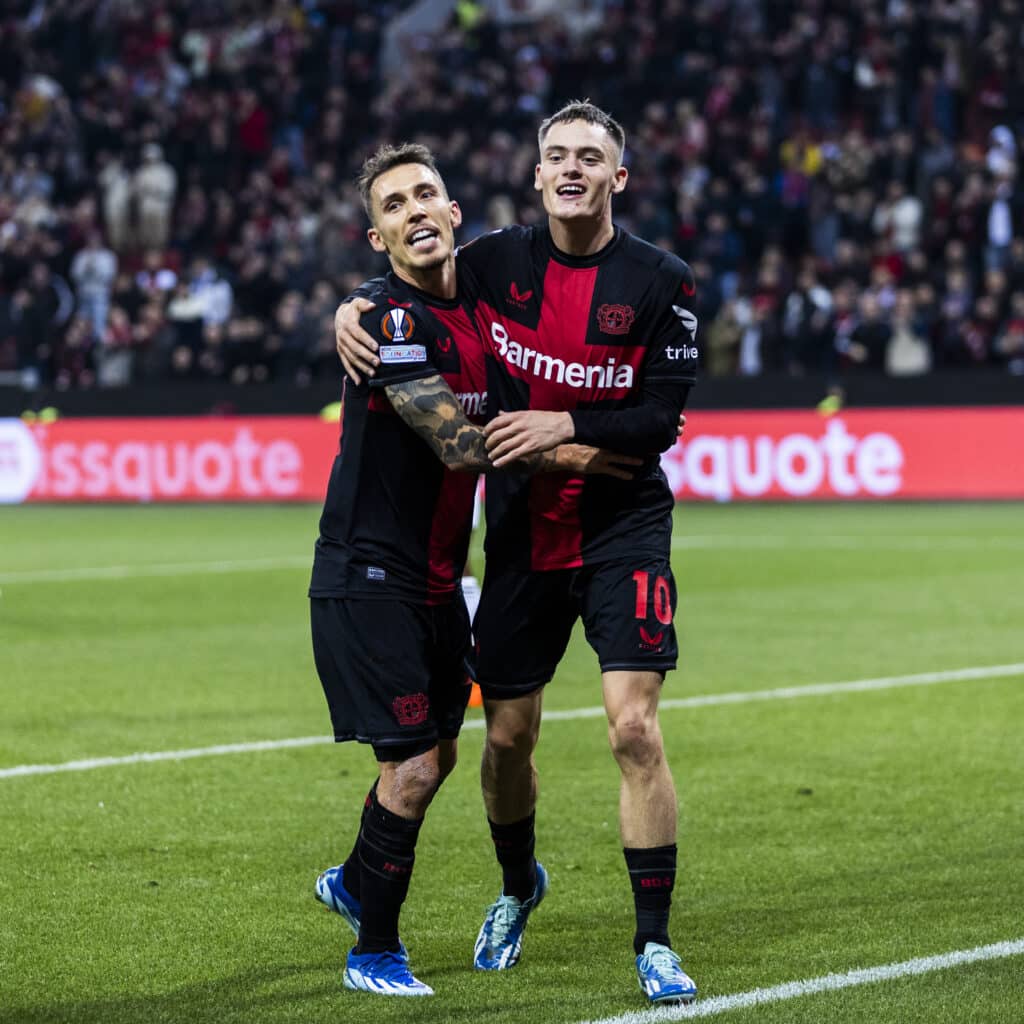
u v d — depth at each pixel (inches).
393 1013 433.4
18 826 634.8
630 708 461.7
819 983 454.9
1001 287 2085.4
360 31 2947.8
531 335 480.1
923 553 1545.3
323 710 867.4
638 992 451.5
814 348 2135.8
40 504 2319.1
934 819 644.1
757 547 1611.7
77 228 2719.0
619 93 2623.0
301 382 2299.5
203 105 2839.6
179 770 729.0
